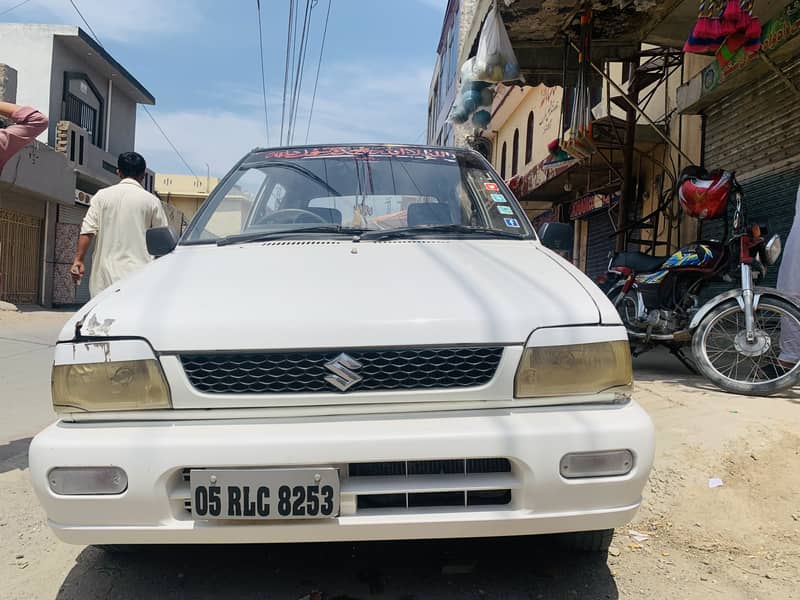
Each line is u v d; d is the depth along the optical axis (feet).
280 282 7.91
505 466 6.90
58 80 61.00
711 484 10.49
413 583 8.20
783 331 14.21
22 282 54.39
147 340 6.92
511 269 8.57
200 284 7.94
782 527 9.48
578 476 6.73
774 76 20.44
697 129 25.46
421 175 11.74
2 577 8.35
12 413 16.43
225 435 6.61
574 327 7.21
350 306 7.18
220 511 6.53
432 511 6.72
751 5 15.71
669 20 22.98
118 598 7.86
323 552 8.99
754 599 7.87
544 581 8.27
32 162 51.26
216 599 7.83
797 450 11.01
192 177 103.71
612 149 28.81
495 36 21.83
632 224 25.75
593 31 23.79
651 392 15.29
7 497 10.84
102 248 14.82
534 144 47.21
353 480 6.69
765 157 21.06
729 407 13.20
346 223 10.84
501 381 6.98
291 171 11.84
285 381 6.87
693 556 8.99
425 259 8.90
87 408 6.88
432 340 6.92
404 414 6.92
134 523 6.65
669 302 17.20
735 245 15.92
